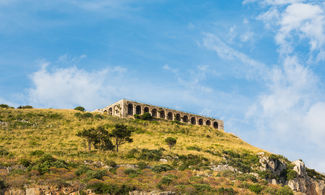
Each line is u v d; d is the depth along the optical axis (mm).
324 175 112625
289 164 97812
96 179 51875
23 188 45219
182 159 83688
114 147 87500
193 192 52219
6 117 106188
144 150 86000
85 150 81375
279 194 61094
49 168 55219
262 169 90188
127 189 48656
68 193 46469
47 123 109438
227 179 67000
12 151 71125
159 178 59406
